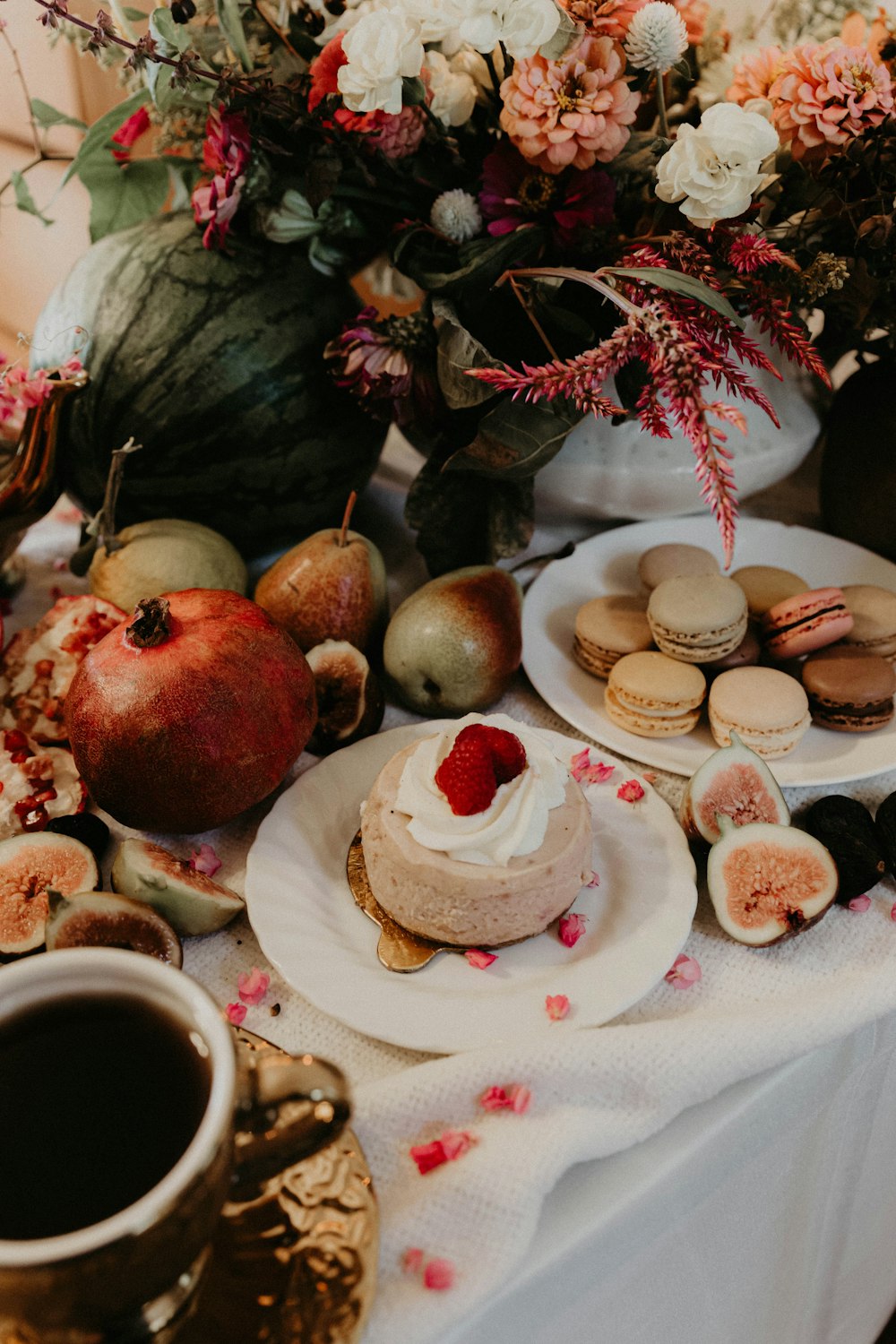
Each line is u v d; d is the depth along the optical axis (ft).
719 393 2.02
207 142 1.85
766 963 1.55
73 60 2.70
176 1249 1.05
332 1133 1.20
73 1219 1.05
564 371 1.49
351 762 1.75
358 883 1.61
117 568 1.86
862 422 2.10
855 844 1.64
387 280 2.04
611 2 1.68
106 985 1.16
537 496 2.19
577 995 1.46
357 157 1.83
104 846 1.66
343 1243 1.20
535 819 1.51
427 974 1.51
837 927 1.60
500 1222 1.26
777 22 1.98
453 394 1.80
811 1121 1.58
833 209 1.86
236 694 1.57
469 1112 1.36
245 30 1.87
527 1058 1.37
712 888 1.58
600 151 1.71
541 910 1.51
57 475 1.89
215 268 1.92
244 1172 1.18
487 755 1.50
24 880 1.55
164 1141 1.09
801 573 2.18
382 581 1.92
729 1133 1.42
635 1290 1.46
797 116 1.73
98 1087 1.12
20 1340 1.07
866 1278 2.03
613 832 1.66
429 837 1.51
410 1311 1.20
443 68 1.81
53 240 3.09
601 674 1.96
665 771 1.80
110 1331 1.07
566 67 1.66
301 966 1.48
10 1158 1.08
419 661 1.81
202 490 1.97
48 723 1.80
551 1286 1.31
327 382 1.97
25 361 2.06
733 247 1.67
